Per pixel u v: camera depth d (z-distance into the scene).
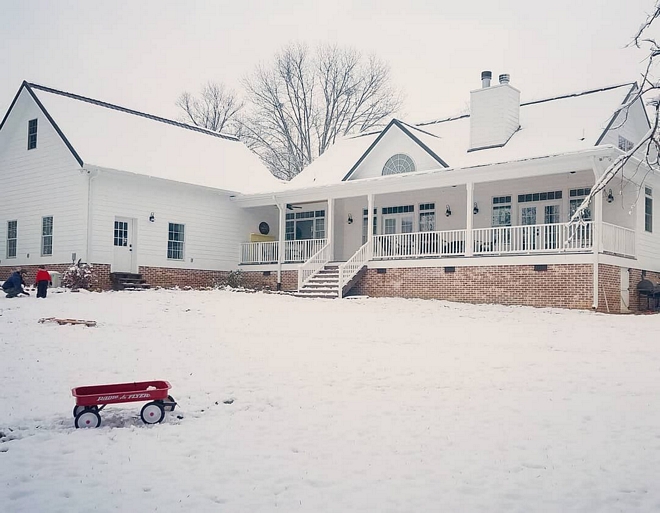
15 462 6.10
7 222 25.97
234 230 27.92
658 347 12.20
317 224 28.45
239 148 32.31
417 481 5.65
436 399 8.57
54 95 25.50
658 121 9.91
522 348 12.43
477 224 23.62
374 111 48.16
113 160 23.88
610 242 19.17
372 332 14.48
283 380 9.73
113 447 6.59
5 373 9.96
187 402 8.51
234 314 16.95
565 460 6.16
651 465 6.00
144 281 23.91
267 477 5.75
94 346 12.21
